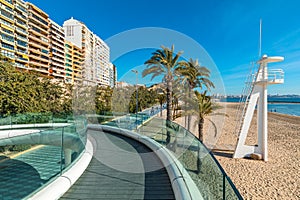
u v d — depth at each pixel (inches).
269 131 1011.3
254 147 532.1
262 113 525.3
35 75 925.8
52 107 930.1
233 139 713.0
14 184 144.6
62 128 193.9
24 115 535.2
